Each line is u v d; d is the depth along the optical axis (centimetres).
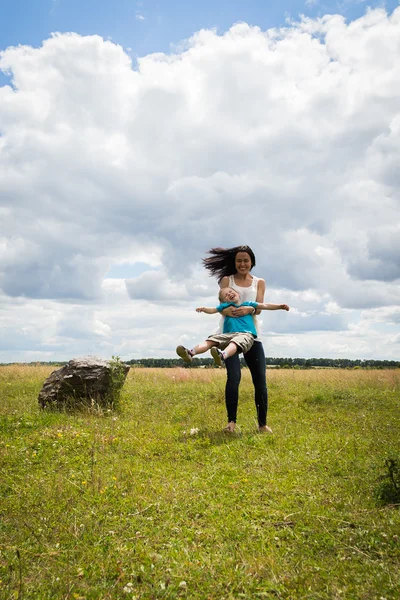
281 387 1368
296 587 286
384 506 413
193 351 738
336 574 300
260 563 313
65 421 823
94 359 1020
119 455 605
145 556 324
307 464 557
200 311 798
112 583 297
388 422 838
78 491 468
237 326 780
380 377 1605
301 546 345
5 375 1642
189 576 300
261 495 454
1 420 777
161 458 598
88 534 368
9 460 572
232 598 274
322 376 1700
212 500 440
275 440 682
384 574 291
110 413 930
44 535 367
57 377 998
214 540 359
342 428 786
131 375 1755
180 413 947
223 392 1244
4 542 356
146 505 428
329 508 412
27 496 452
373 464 529
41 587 289
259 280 830
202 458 600
